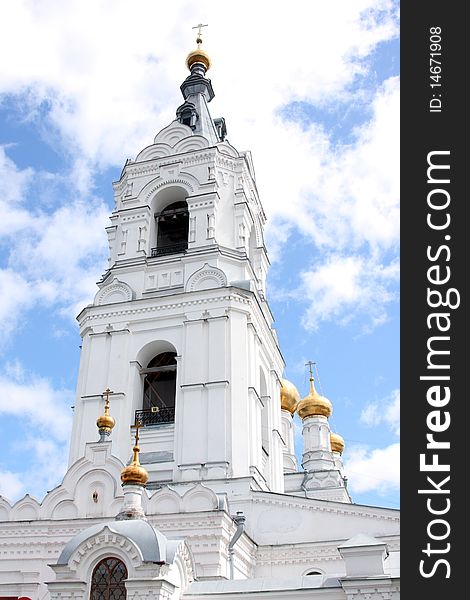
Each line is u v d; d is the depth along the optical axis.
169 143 43.00
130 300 37.16
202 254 38.00
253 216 43.19
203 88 49.62
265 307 41.00
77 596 21.83
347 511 30.77
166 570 21.53
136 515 25.81
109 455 30.38
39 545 28.98
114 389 35.00
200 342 35.16
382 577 20.66
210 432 32.78
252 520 31.20
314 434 58.41
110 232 41.25
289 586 21.97
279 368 42.22
